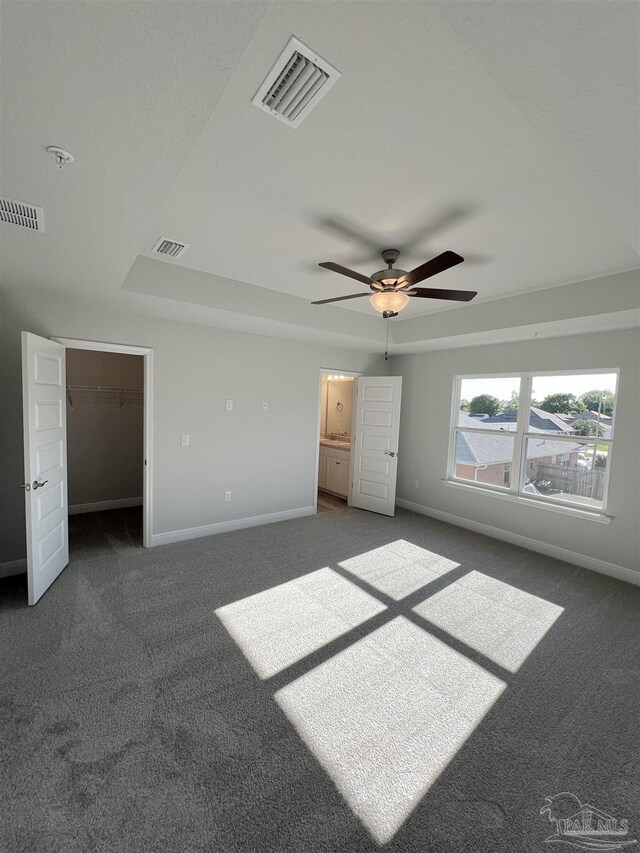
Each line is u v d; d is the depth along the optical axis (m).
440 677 2.19
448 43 1.08
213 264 2.97
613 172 1.17
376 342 4.76
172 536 4.04
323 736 1.79
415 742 1.78
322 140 1.52
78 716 1.84
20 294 3.03
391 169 1.71
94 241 1.99
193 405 4.05
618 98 0.90
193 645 2.39
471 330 3.91
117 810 1.43
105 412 5.08
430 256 2.68
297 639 2.49
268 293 3.62
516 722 1.90
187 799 1.48
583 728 1.88
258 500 4.69
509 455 4.49
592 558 3.74
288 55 1.12
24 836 1.34
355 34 1.06
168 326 3.82
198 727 1.81
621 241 2.38
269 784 1.56
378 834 1.40
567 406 4.02
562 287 3.20
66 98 1.03
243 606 2.86
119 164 1.34
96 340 3.41
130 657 2.27
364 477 5.57
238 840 1.36
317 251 2.67
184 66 0.94
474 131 1.46
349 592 3.12
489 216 2.12
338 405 7.00
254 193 1.94
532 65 0.86
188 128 1.16
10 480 3.13
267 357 4.58
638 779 1.63
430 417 5.31
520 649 2.46
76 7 0.79
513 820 1.46
